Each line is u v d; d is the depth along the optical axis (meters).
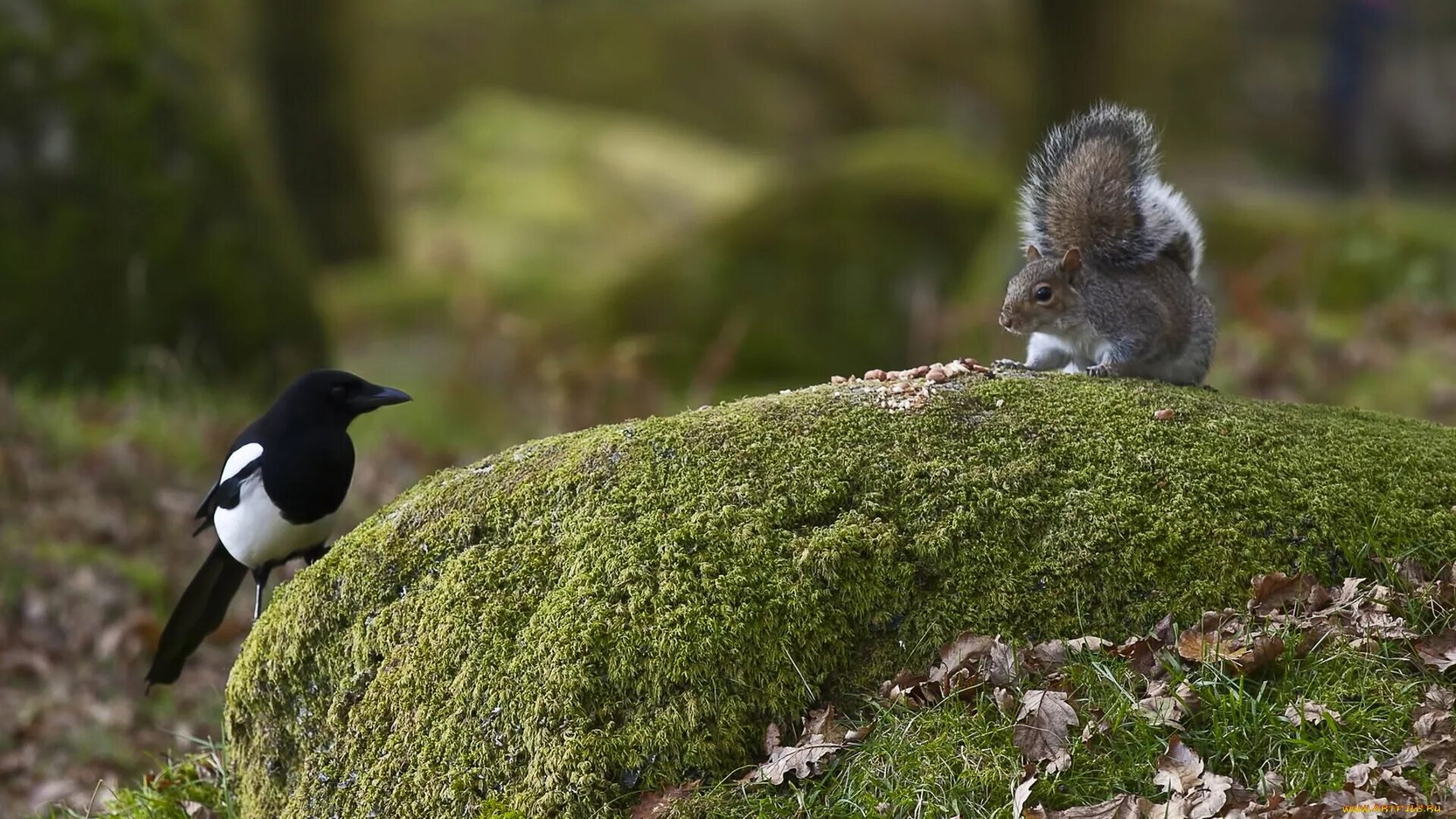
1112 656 5.93
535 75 44.91
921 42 48.41
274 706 6.64
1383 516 6.30
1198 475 6.34
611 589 6.04
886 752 5.71
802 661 5.94
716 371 18.31
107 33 16.88
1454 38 43.19
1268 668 5.90
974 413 6.63
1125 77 27.89
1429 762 5.46
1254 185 39.00
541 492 6.47
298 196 29.02
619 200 36.16
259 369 17.39
